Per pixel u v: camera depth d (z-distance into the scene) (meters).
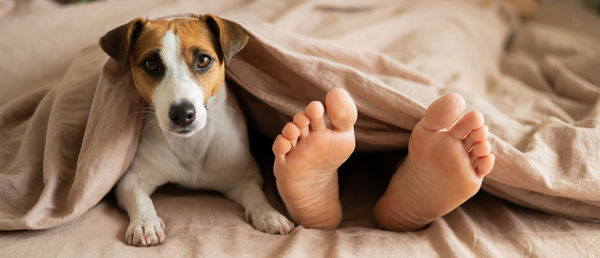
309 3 2.59
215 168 1.58
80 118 1.54
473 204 1.55
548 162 1.37
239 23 1.46
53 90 1.70
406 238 1.32
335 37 2.33
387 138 1.50
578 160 1.37
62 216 1.29
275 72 1.55
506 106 2.05
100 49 1.76
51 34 2.14
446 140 1.17
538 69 2.72
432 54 2.43
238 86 1.69
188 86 1.30
